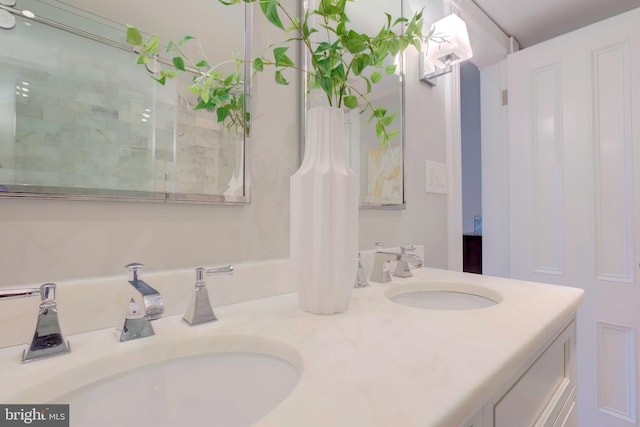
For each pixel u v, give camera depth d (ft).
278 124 2.73
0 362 1.41
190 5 2.26
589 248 4.93
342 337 1.68
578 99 5.04
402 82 3.94
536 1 4.95
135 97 2.00
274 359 1.65
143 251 2.01
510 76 5.77
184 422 1.61
